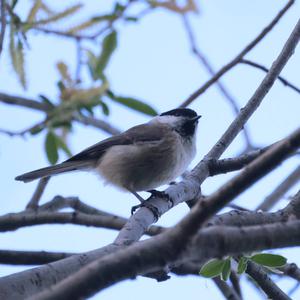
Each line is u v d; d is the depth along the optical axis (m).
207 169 9.92
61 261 6.87
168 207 9.12
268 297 8.59
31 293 6.47
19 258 8.83
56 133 8.45
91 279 4.48
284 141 4.54
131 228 8.24
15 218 10.02
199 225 4.59
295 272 9.05
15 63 7.58
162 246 4.62
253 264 8.42
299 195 8.59
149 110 8.04
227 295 9.92
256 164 4.55
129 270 4.59
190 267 9.02
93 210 11.23
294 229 5.04
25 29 7.59
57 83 7.18
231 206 11.16
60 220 10.14
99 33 7.55
